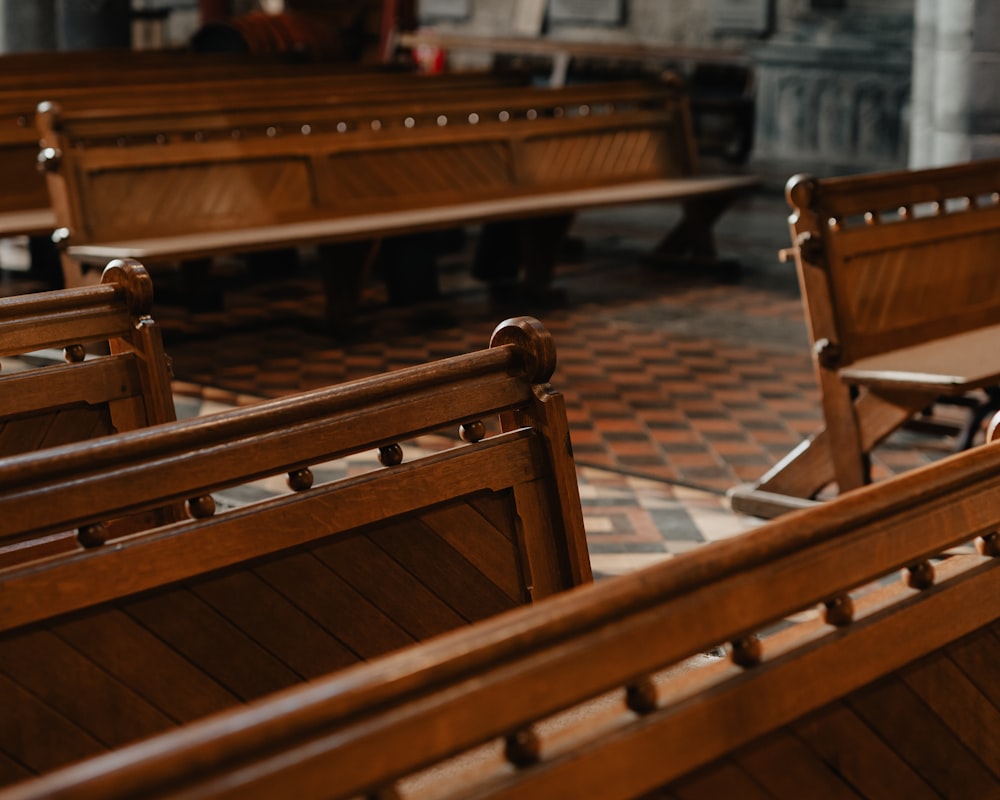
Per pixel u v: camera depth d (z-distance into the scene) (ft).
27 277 28.35
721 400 19.69
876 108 47.29
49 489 6.37
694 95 51.85
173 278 29.09
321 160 24.26
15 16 47.39
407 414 7.59
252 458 6.98
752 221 37.01
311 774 3.93
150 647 6.70
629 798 4.77
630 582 4.78
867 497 5.65
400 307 26.09
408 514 7.64
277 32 49.01
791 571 5.28
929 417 17.98
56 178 21.13
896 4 46.42
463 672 4.33
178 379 20.49
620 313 25.77
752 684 5.21
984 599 6.20
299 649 7.17
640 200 26.78
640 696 4.88
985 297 16.60
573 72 55.31
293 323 24.34
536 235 26.22
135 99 26.25
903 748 5.88
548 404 8.04
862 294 14.88
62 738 6.42
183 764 3.68
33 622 6.35
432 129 25.89
